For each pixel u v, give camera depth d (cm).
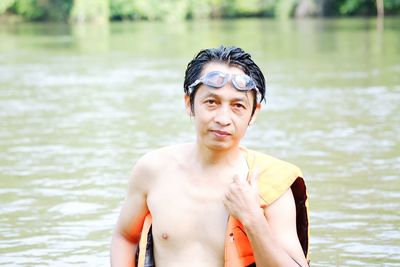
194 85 311
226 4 5381
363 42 2462
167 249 314
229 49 316
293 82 1396
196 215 312
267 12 5416
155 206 319
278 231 309
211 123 309
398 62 1759
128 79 1519
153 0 5156
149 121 983
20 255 486
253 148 793
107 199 611
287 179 313
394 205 583
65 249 497
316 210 572
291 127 916
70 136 888
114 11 5172
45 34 3425
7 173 704
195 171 318
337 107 1075
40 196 623
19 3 4978
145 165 328
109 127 944
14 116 1049
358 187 635
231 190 298
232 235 304
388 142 820
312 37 2788
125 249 339
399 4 4988
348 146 800
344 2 5181
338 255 480
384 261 470
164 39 2886
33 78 1566
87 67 1811
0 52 2342
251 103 315
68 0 4988
